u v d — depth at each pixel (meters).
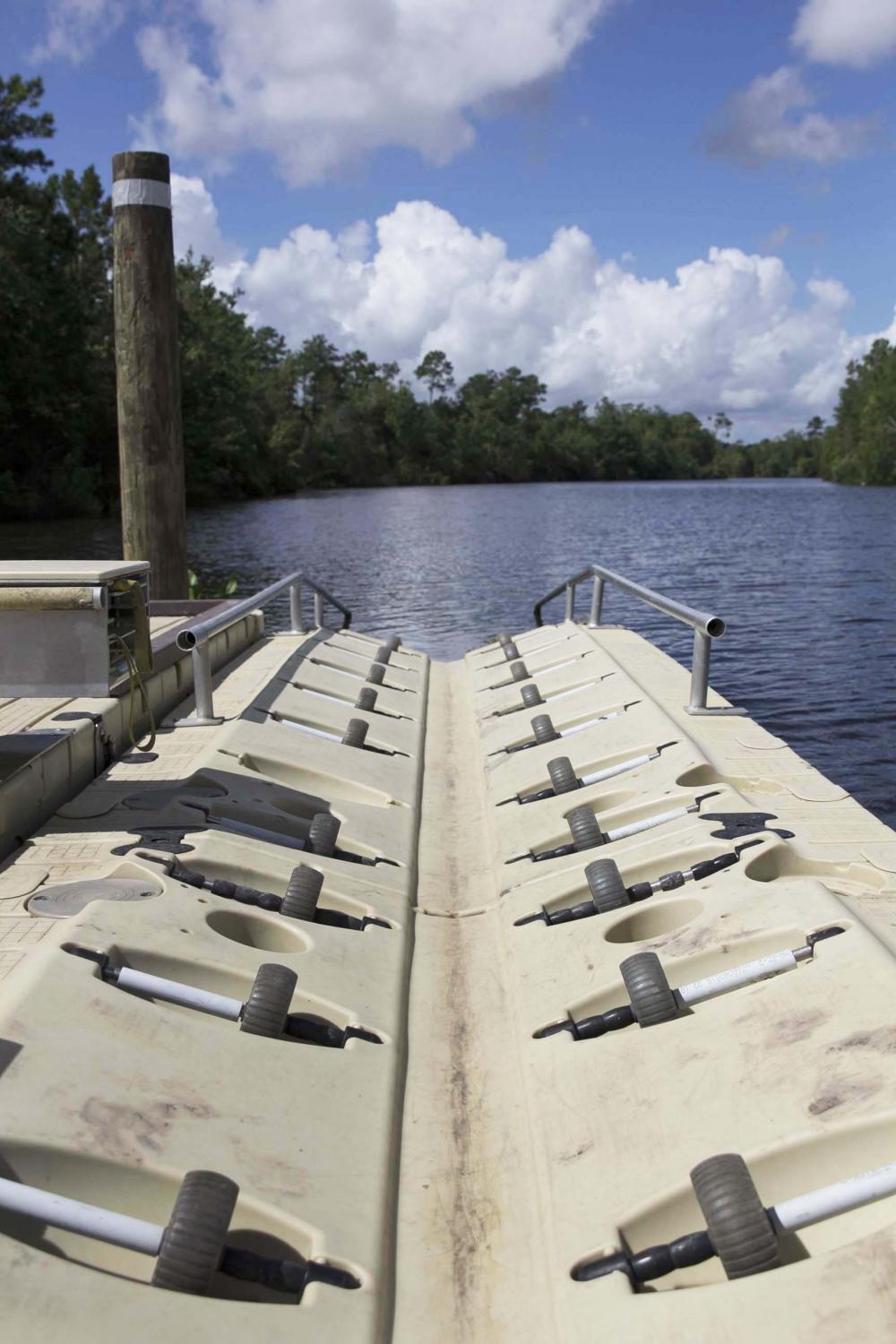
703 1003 3.14
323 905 4.12
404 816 5.42
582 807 4.87
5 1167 2.34
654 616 19.11
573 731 6.21
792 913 3.40
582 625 9.24
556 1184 2.68
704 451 173.88
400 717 7.20
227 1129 2.64
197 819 4.51
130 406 9.14
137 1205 2.41
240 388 77.31
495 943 4.11
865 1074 2.61
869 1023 2.77
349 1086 3.00
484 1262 2.52
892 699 12.05
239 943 3.54
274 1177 2.54
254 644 8.47
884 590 22.06
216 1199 2.21
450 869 4.95
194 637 5.82
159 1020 2.94
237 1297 2.26
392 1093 3.06
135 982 3.08
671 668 7.47
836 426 122.75
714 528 42.59
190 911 3.61
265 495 78.88
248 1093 2.80
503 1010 3.61
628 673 7.11
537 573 26.23
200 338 65.56
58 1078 2.60
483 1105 3.13
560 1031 3.27
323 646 8.50
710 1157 2.52
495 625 18.23
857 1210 2.29
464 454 128.25
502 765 6.14
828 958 3.09
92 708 5.25
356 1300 2.27
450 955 4.07
